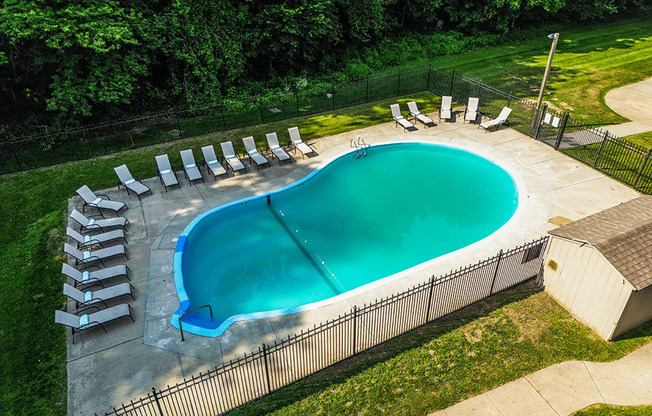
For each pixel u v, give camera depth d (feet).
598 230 38.60
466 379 33.96
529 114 75.82
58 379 34.40
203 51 77.41
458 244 50.60
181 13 74.43
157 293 42.37
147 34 70.85
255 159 62.95
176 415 31.04
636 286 33.17
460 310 40.19
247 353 36.17
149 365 35.35
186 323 39.11
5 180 60.49
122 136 72.43
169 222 52.19
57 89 65.92
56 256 47.24
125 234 50.11
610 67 96.12
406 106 81.61
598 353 35.99
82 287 42.73
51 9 64.18
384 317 39.17
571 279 38.78
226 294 43.96
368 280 45.78
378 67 99.81
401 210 56.54
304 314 39.65
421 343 36.91
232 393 32.96
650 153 53.52
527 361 35.37
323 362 35.29
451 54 107.14
